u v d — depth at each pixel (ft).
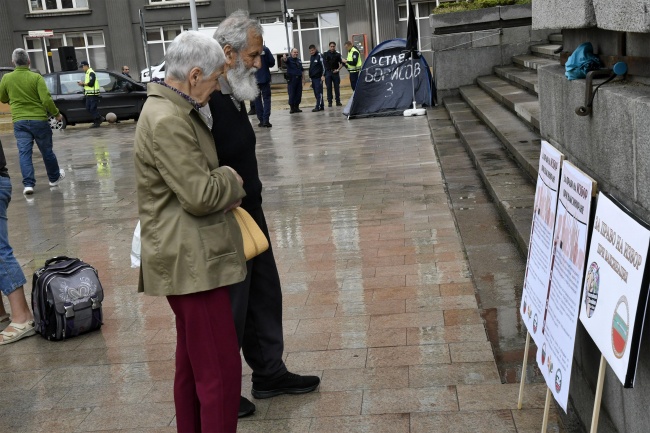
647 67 9.73
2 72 120.98
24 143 38.42
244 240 11.06
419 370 14.20
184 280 10.24
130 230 28.86
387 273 20.26
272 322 13.51
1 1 123.03
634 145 8.79
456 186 29.27
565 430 11.58
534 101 35.37
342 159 40.47
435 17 59.82
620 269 8.28
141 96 82.17
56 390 14.93
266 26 119.34
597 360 10.51
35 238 28.58
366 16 122.31
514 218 21.33
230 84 12.21
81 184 40.70
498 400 12.73
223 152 12.22
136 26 125.70
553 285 10.73
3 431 13.37
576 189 9.83
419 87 60.75
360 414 12.78
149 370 15.49
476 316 16.52
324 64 78.69
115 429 13.09
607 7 9.70
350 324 16.84
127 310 19.39
